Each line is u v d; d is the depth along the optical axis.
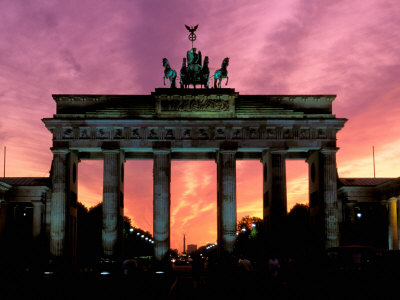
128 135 122.38
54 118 122.25
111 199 120.38
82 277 89.88
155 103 123.56
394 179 120.50
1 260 115.94
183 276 109.19
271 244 119.81
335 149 123.06
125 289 64.50
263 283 70.69
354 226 133.62
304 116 124.56
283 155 122.69
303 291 59.78
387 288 59.56
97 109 124.88
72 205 125.88
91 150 125.88
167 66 128.38
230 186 121.12
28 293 60.47
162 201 120.81
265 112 124.06
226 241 120.12
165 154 122.38
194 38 133.38
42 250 129.75
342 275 72.81
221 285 72.25
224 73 127.62
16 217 140.62
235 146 122.25
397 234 127.31
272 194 121.44
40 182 135.62
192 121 122.12
